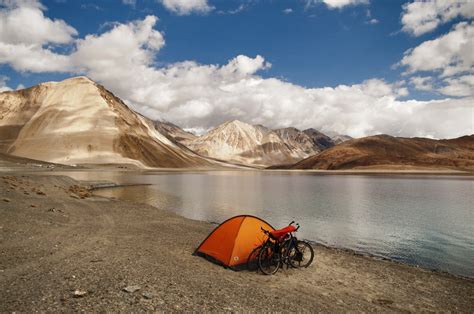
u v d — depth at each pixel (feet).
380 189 257.75
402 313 34.30
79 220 73.10
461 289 43.80
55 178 171.83
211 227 82.38
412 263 61.26
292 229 46.37
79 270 36.29
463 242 79.71
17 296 28.14
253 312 29.60
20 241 47.85
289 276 44.29
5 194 86.53
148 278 35.68
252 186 284.61
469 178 471.62
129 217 87.15
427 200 176.24
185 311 28.04
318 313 31.30
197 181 344.08
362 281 44.80
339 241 79.41
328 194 209.87
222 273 42.22
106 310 26.61
